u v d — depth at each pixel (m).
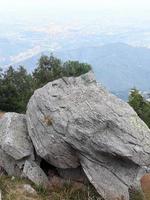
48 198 17.67
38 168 19.27
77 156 18.42
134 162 17.12
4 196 17.03
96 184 17.59
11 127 20.55
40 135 19.12
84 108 18.28
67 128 17.97
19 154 19.34
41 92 20.42
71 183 18.77
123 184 17.56
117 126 17.50
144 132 17.91
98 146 17.39
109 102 18.72
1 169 20.33
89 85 19.80
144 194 19.59
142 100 40.09
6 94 42.84
